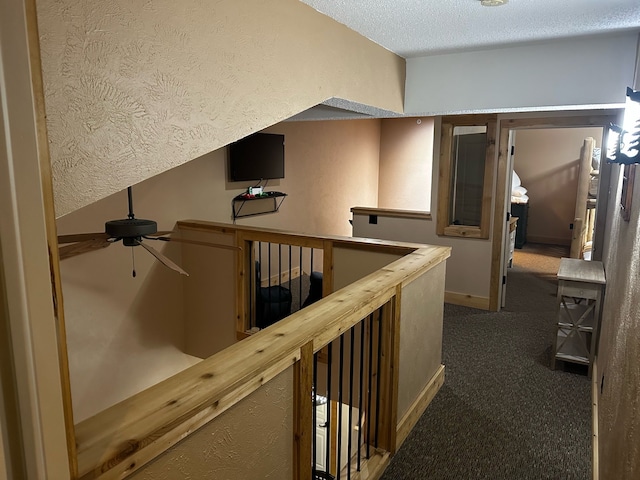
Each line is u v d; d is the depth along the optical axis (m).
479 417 3.02
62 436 0.62
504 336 4.44
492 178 4.96
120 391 4.11
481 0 2.08
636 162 1.62
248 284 4.20
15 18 0.52
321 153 7.11
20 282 0.54
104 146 1.21
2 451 0.54
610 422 2.07
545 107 2.96
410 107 3.29
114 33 1.21
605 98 2.75
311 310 1.94
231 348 1.55
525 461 2.58
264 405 1.52
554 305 5.39
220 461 1.35
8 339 0.54
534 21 2.41
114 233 2.84
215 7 1.54
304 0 2.05
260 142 5.71
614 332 2.40
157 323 4.39
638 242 1.77
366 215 5.80
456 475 2.46
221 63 1.58
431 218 5.39
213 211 5.23
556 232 9.14
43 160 0.59
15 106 0.52
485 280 5.19
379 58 2.88
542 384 3.48
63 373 0.67
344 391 3.44
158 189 4.48
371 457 2.52
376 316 2.56
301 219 6.81
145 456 1.08
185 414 1.18
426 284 3.00
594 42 2.73
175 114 1.42
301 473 1.76
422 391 3.08
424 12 2.25
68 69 1.11
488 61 3.01
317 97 2.22
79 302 3.74
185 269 4.52
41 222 0.57
